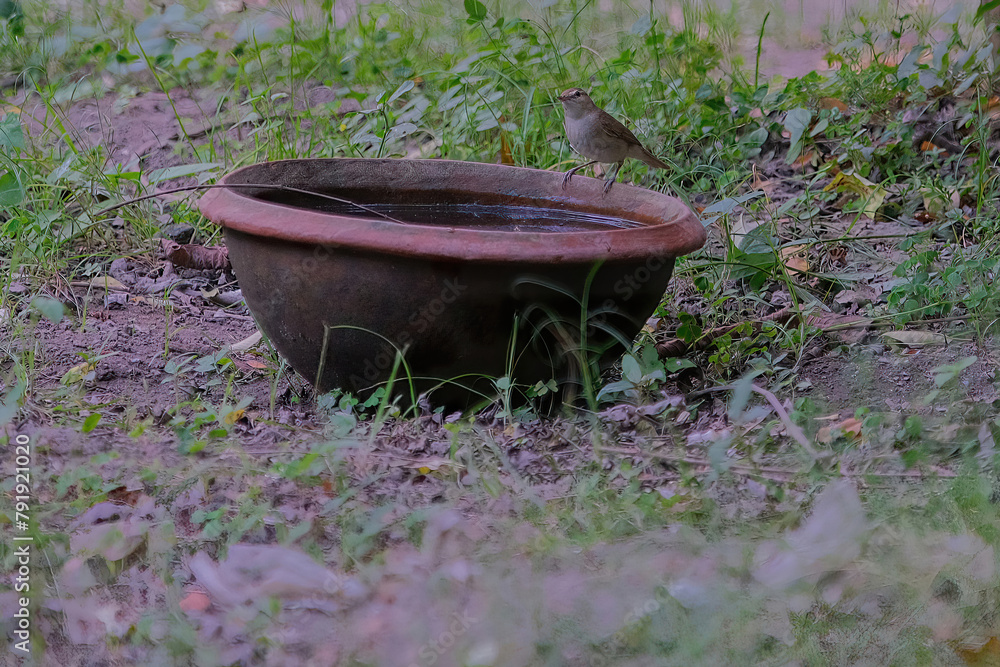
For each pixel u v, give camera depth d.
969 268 9.91
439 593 5.72
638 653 5.27
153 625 5.52
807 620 5.45
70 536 6.27
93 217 9.87
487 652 5.29
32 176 11.09
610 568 5.90
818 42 18.84
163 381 8.59
